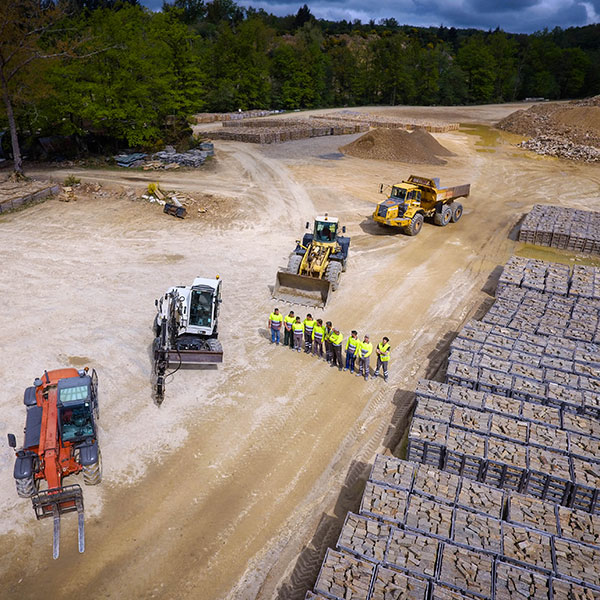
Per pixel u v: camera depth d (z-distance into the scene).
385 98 105.88
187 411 14.45
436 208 30.56
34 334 17.61
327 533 11.02
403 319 20.23
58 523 10.79
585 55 116.81
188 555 10.40
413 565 9.26
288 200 34.78
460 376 14.74
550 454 11.98
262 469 12.64
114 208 31.02
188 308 15.91
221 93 80.25
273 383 15.91
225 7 133.00
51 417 11.59
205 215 30.95
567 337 17.61
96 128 44.56
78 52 39.25
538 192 39.66
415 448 12.47
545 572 9.25
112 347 17.11
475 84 110.31
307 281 20.97
